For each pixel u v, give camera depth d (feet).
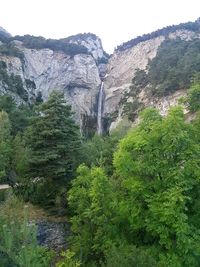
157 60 333.42
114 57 467.93
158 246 49.44
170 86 266.36
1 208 42.65
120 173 53.57
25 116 178.19
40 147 99.40
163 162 50.60
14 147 110.73
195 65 253.85
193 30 464.24
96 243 55.31
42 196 99.50
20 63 317.63
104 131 369.50
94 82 406.00
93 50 505.66
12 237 35.63
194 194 50.37
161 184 50.21
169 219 45.52
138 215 50.96
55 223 88.38
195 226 49.24
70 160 100.94
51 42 402.11
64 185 98.68
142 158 53.47
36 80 349.41
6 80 259.80
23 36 395.34
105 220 54.65
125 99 343.87
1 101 177.47
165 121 52.19
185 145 51.03
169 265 45.03
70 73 389.80
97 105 399.85
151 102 278.87
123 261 36.42
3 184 119.55
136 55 437.99
